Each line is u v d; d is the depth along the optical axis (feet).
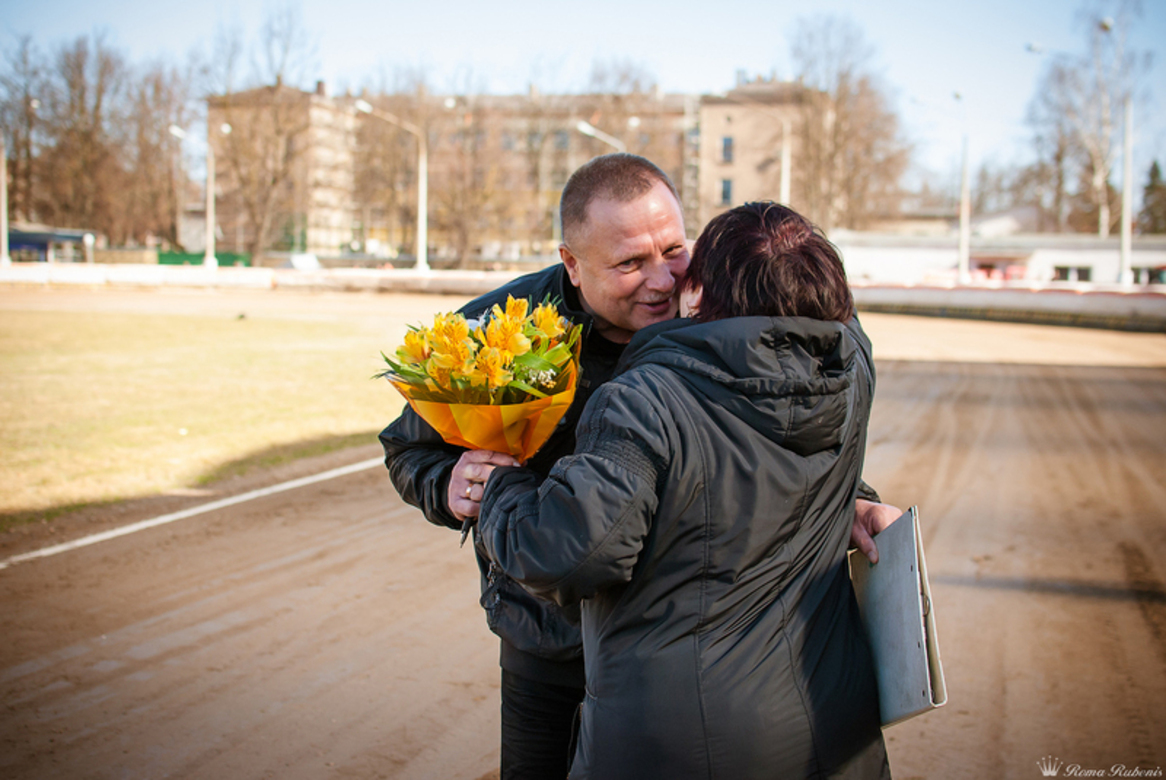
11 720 10.32
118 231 203.82
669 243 6.15
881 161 172.14
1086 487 21.31
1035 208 187.73
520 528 4.76
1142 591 14.39
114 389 34.40
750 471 4.79
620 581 4.70
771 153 195.31
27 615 13.30
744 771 4.81
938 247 142.00
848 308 5.10
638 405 4.78
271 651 12.28
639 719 4.85
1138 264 136.77
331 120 209.97
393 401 33.22
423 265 124.16
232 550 16.44
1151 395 37.04
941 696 4.76
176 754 9.67
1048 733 10.11
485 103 204.54
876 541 5.74
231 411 30.37
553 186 197.57
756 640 4.96
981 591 14.43
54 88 192.75
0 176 133.39
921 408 33.22
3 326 60.49
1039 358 51.98
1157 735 10.03
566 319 6.42
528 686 6.48
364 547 16.74
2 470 21.70
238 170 175.01
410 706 10.82
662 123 197.36
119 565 15.52
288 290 125.70
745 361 4.74
